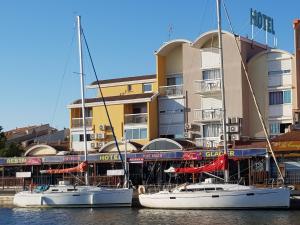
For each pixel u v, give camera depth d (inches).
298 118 2087.8
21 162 2206.0
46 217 1558.8
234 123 2095.2
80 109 2556.6
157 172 2079.2
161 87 2405.3
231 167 1974.7
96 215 1560.0
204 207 1558.8
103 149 2290.8
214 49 2266.2
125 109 2417.6
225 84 2233.0
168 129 2372.0
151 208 1648.6
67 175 2161.7
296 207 1533.0
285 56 2166.6
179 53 2409.0
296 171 1873.8
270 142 1755.7
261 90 2206.0
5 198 1934.1
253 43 2308.1
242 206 1529.3
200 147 2128.4
